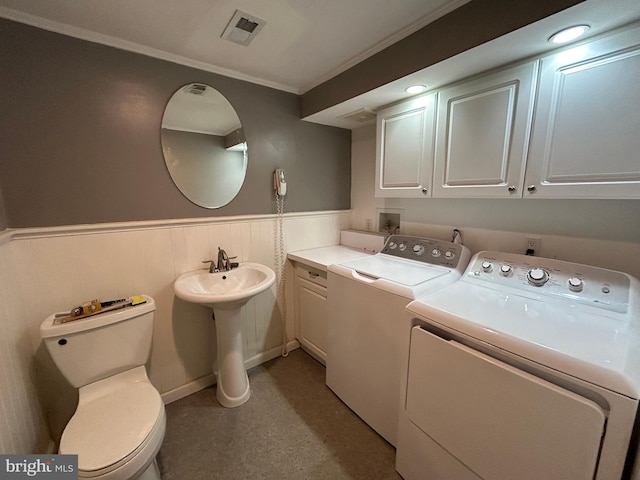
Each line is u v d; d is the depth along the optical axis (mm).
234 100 1825
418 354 1113
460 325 968
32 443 1212
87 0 1110
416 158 1658
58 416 1404
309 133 2227
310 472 1315
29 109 1242
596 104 1002
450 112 1460
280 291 2229
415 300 1172
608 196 1002
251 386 1921
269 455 1404
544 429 773
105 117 1414
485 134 1320
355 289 1519
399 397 1323
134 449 972
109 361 1314
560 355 758
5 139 1209
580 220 1288
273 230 2117
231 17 1241
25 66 1218
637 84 917
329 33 1365
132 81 1469
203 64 1661
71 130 1339
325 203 2406
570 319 956
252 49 1513
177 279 1650
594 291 1072
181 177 1670
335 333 1727
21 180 1251
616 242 1202
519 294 1188
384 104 1799
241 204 1938
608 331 868
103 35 1352
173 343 1762
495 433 882
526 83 1164
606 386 673
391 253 1911
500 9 1008
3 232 1168
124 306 1381
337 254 2168
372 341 1452
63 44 1285
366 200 2438
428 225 1971
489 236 1630
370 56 1536
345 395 1714
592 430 690
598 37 981
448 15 1168
